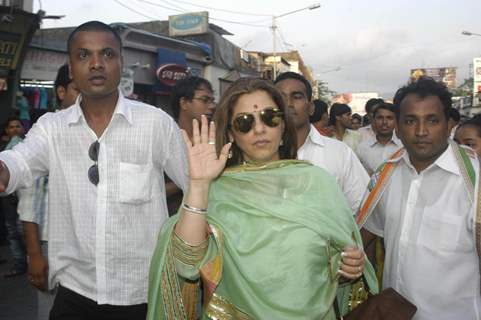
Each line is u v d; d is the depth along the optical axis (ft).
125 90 36.99
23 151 7.68
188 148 5.79
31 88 28.60
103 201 7.73
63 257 7.95
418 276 7.22
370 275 6.72
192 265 5.70
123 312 7.89
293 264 5.80
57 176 7.97
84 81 7.59
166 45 43.60
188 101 11.85
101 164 7.78
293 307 5.69
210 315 5.90
